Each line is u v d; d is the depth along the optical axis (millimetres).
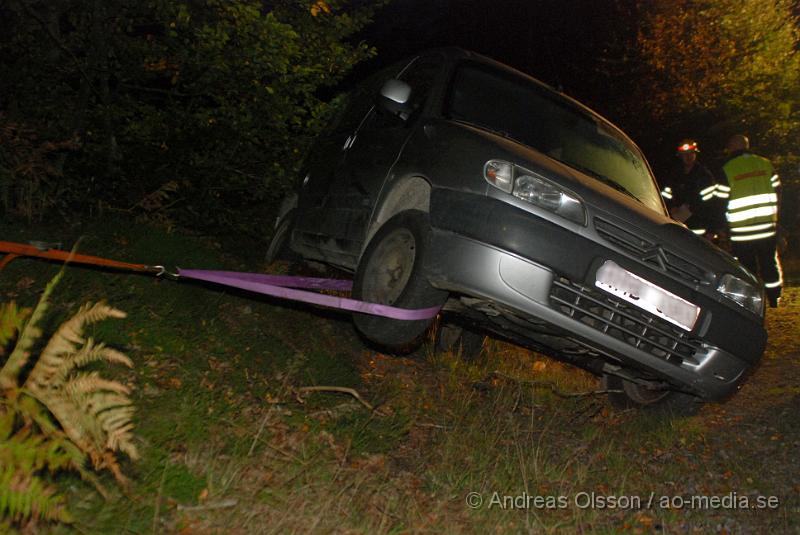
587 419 5484
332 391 4996
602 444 5102
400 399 5207
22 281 4992
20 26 7141
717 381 4871
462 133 4941
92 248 5812
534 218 4406
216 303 5730
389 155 5434
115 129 7305
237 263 7152
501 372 6062
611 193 4875
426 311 4656
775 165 16938
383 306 4562
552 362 6996
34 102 6988
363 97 6801
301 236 6496
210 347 5000
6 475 2541
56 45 7059
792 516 4258
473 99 5641
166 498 3316
